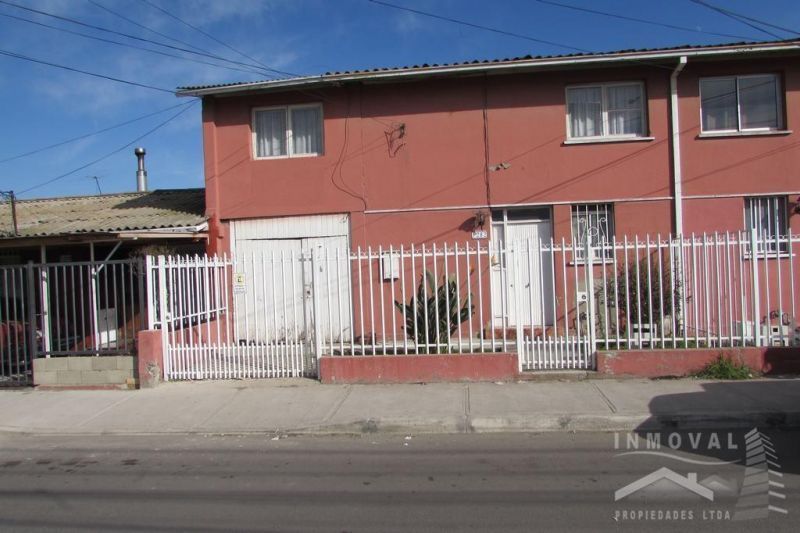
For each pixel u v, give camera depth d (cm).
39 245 1162
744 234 924
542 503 469
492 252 893
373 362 876
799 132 1180
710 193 1191
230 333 1060
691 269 885
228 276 1052
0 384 946
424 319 891
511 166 1223
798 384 786
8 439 724
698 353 842
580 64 1178
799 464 545
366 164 1252
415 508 468
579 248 926
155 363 916
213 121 1286
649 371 846
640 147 1204
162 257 934
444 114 1238
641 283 940
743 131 1193
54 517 478
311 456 618
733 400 725
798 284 1153
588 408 716
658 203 1200
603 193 1209
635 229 1203
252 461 607
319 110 1288
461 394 797
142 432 727
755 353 840
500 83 1228
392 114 1248
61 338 1040
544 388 811
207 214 1274
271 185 1274
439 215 1236
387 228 1247
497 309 1166
